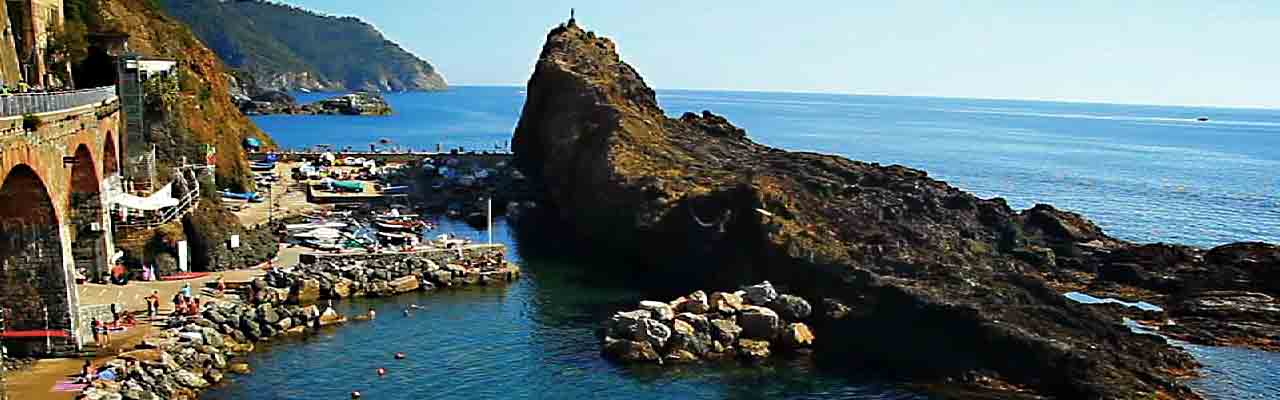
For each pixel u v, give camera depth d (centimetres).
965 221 9062
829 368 5912
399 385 5412
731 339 6175
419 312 6950
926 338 6103
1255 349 6247
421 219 11069
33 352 5000
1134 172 19038
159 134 8906
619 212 9606
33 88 7288
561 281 8119
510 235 10319
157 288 6600
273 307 6450
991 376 5669
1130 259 8331
